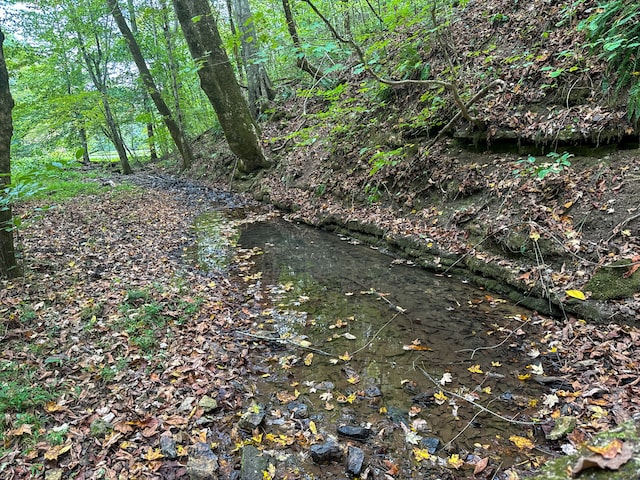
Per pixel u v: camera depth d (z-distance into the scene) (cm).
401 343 420
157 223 923
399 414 318
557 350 381
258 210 1066
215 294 545
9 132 497
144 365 373
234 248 764
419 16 802
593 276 431
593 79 570
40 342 392
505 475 256
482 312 470
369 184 820
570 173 539
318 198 945
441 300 507
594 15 576
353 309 502
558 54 629
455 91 609
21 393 313
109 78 2081
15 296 480
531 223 523
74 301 488
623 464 144
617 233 454
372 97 957
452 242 604
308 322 474
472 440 289
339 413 322
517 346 399
